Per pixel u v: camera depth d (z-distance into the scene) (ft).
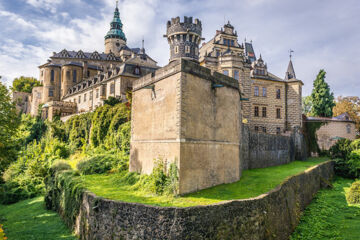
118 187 59.41
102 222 43.42
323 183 98.48
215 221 39.29
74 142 128.36
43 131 164.35
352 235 54.65
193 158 52.31
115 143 97.91
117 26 293.02
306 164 111.55
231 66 118.62
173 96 52.65
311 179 87.20
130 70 149.38
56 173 73.97
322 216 66.54
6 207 83.15
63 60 241.55
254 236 43.42
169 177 51.26
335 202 80.33
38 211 71.41
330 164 121.29
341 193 92.02
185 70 51.83
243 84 122.62
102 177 70.59
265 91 147.23
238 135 69.26
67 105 185.68
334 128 145.69
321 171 104.06
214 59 122.83
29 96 262.88
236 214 41.96
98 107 119.14
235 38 144.87
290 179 66.08
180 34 150.41
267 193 50.49
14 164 115.55
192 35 151.84
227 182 62.49
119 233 40.86
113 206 42.47
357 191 80.33
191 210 37.76
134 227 39.68
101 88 158.30
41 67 273.54
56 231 53.72
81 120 130.11
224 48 139.95
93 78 183.01
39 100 242.37
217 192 52.70
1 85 81.05
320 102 162.61
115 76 148.15
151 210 38.75
